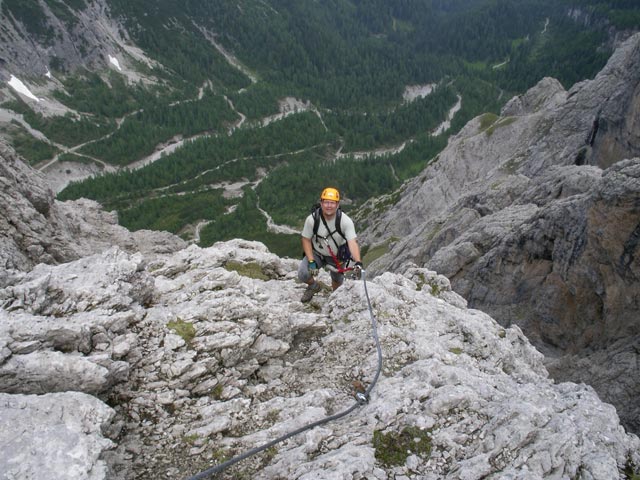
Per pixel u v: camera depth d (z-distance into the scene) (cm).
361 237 10456
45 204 2275
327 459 620
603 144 4875
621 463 689
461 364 909
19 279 800
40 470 489
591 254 2214
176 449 659
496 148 8888
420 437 675
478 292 3203
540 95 9712
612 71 5988
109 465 615
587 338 2322
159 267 1300
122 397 725
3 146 2244
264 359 893
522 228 2873
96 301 789
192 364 781
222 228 17775
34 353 635
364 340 945
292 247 15650
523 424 674
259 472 629
